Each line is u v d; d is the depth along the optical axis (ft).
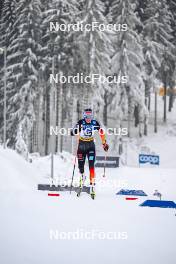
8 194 89.35
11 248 54.24
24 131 430.20
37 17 449.89
